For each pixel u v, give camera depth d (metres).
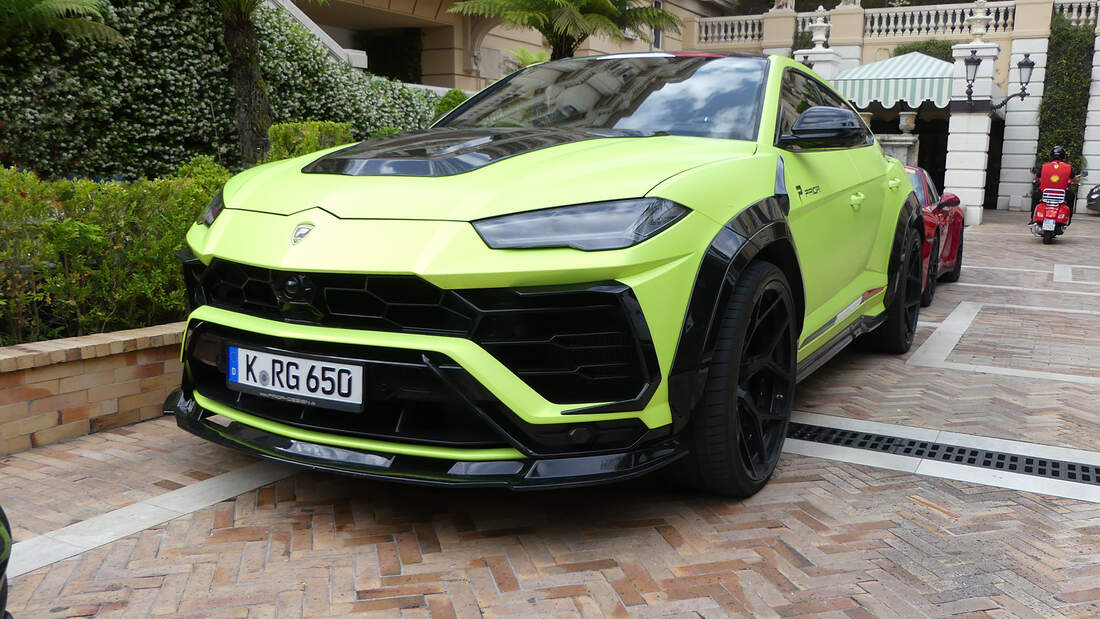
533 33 18.67
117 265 3.90
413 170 2.62
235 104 8.70
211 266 2.71
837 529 2.69
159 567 2.39
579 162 2.65
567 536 2.62
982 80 16.47
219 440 2.69
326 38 10.89
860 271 4.30
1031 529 2.71
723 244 2.57
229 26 7.82
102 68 8.05
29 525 2.64
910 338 5.36
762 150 3.09
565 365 2.34
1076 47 20.55
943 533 2.67
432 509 2.81
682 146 2.93
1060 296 7.76
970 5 21.30
